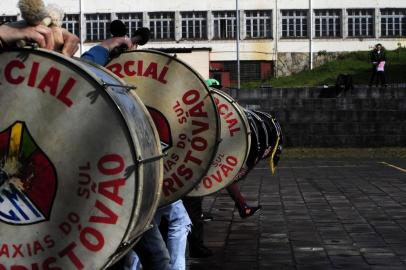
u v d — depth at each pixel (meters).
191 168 5.57
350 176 17.83
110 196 3.39
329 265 7.60
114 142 3.38
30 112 3.44
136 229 3.56
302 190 14.75
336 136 28.95
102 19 50.78
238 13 49.94
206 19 51.00
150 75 5.54
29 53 3.43
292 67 50.66
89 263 3.42
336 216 11.03
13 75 3.45
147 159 3.50
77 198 3.42
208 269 7.47
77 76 3.40
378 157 25.48
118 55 5.52
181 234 5.93
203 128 5.52
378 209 11.73
